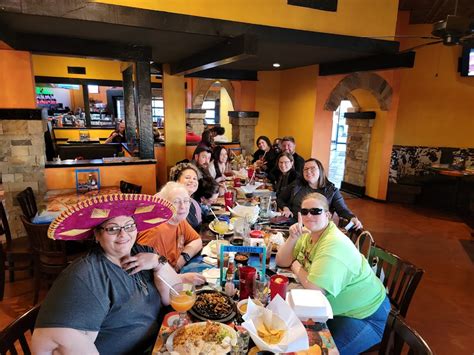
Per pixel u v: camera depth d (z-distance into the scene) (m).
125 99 5.86
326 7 4.08
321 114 5.79
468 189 5.15
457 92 6.00
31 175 3.57
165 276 1.39
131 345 1.20
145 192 4.14
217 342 1.14
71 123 8.80
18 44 3.41
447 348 2.33
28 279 3.03
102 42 3.80
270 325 1.18
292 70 6.30
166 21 3.21
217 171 4.12
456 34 3.09
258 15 3.70
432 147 6.21
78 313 1.01
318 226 1.67
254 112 6.71
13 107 3.50
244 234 2.05
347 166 6.91
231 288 1.48
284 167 3.55
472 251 4.02
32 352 1.01
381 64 4.62
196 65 4.64
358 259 1.64
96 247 1.19
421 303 2.88
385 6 4.39
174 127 5.99
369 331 1.61
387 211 5.66
